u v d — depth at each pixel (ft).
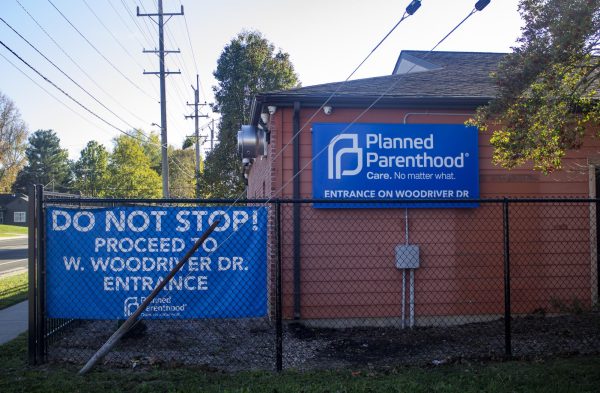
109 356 21.99
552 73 23.84
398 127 30.17
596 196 31.83
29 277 20.53
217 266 20.95
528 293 30.81
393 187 30.01
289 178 29.91
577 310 26.71
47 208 20.85
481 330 27.66
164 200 20.81
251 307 21.01
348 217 29.91
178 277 20.85
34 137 319.27
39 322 20.61
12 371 19.75
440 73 37.52
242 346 24.31
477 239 30.66
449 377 18.78
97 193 201.98
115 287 20.80
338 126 29.91
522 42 24.09
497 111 24.77
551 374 18.95
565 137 24.39
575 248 31.22
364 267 29.81
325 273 29.58
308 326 29.01
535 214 31.14
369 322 29.58
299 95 29.48
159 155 285.84
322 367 20.83
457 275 30.35
